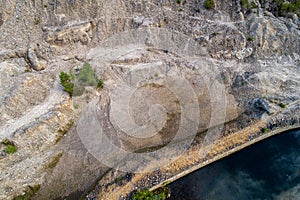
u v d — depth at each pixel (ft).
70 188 108.88
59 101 126.31
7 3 141.18
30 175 110.32
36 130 116.47
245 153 126.00
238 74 144.05
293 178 117.50
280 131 132.16
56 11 143.95
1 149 110.52
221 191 113.29
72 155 117.19
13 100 121.29
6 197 104.27
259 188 114.93
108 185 109.29
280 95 140.56
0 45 137.80
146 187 110.32
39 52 138.00
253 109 135.85
